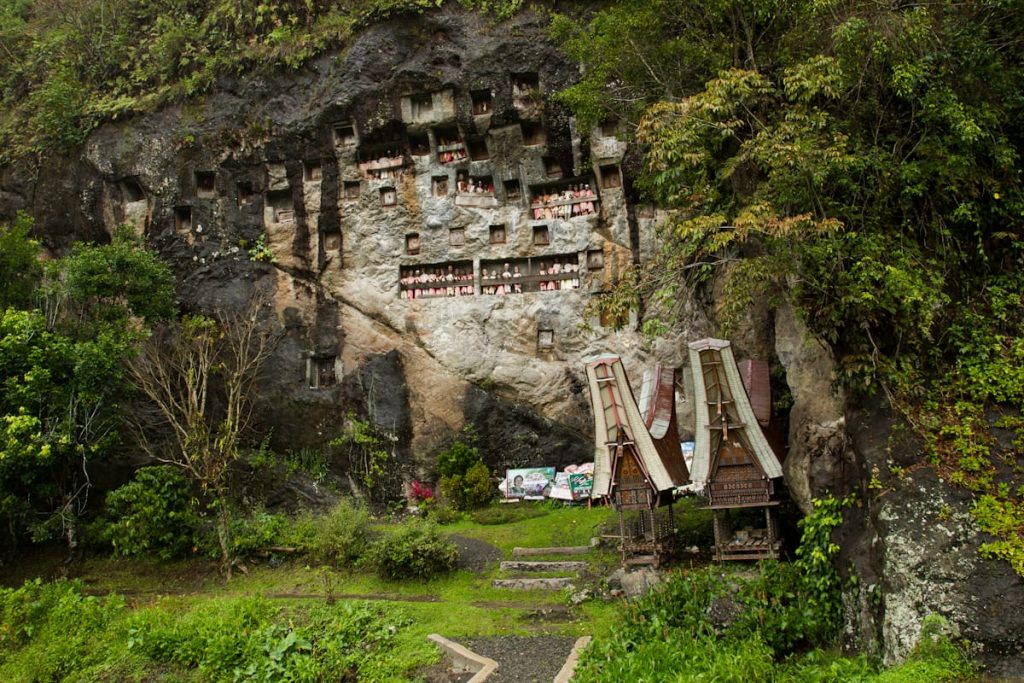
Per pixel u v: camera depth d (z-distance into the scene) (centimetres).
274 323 1930
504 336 1828
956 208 1118
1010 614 812
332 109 1920
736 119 1159
